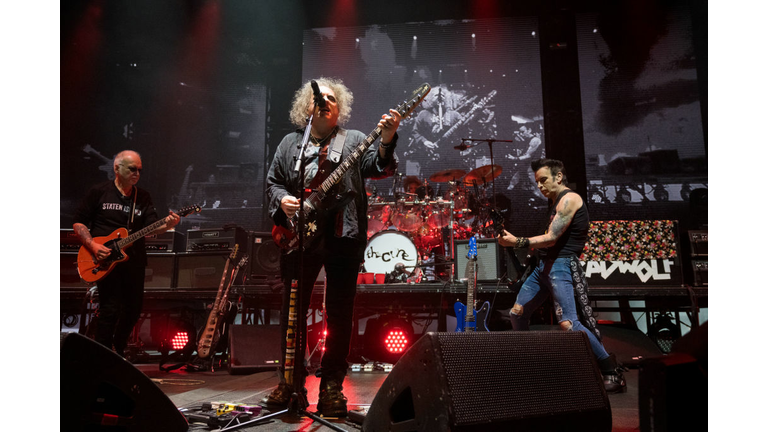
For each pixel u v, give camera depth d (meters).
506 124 8.48
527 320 3.26
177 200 8.97
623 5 8.45
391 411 1.45
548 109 8.28
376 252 5.55
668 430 1.20
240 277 5.18
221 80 9.20
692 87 8.10
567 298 2.92
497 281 4.74
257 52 9.22
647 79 8.21
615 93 8.25
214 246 5.71
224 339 4.58
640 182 7.97
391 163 2.22
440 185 8.30
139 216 3.69
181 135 9.10
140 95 9.20
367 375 3.92
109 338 3.42
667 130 8.05
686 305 4.84
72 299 5.65
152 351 6.44
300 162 2.04
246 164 8.98
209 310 5.24
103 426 1.55
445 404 1.24
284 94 9.04
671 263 4.72
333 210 2.22
